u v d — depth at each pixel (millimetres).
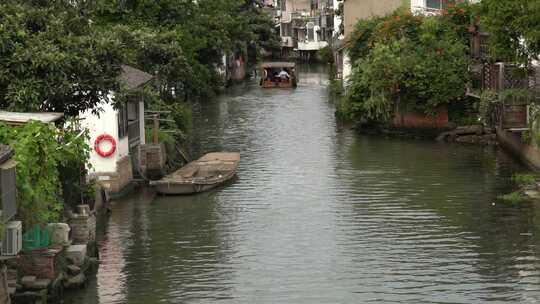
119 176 33562
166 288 23250
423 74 46188
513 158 39844
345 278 23766
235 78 82438
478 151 42000
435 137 46125
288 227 28859
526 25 35281
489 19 36219
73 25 28938
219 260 25578
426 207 30984
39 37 27188
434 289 22766
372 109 47469
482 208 30703
